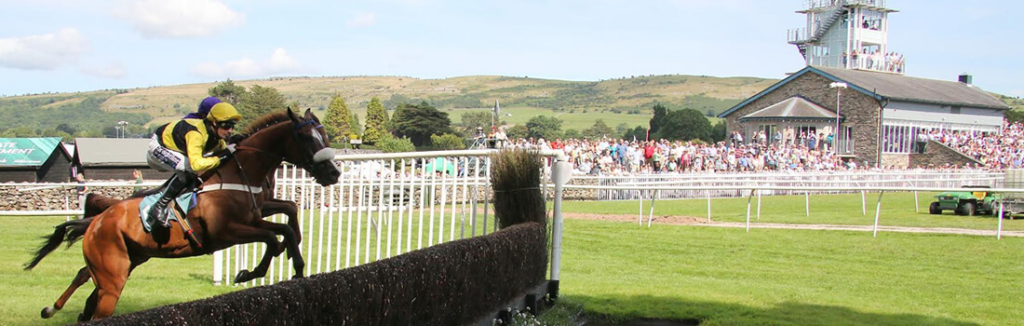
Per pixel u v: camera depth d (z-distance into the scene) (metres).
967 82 56.00
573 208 18.86
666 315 7.23
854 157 41.34
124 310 6.89
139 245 5.26
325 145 5.74
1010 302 7.89
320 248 7.82
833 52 52.44
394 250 10.83
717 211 18.45
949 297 8.18
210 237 5.42
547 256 7.52
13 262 10.07
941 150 41.59
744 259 10.95
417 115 61.78
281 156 5.77
